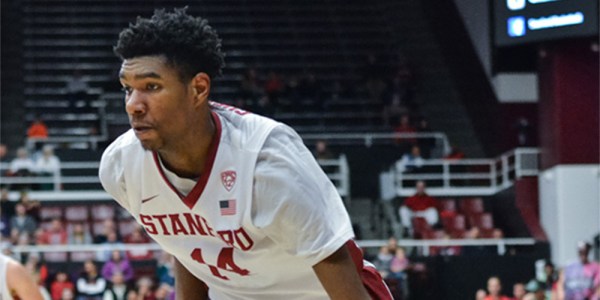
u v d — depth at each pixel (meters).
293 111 30.19
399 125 29.95
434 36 33.50
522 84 28.25
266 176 4.09
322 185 4.22
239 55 32.91
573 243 23.38
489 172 28.19
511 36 22.47
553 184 23.84
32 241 22.17
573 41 23.38
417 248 23.62
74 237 22.78
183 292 4.93
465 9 31.81
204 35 4.05
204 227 4.27
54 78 32.06
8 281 7.11
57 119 30.08
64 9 34.66
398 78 31.19
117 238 23.38
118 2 35.19
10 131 29.67
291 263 4.36
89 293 19.77
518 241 23.42
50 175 25.50
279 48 33.53
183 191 4.23
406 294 20.47
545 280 20.55
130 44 4.00
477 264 21.78
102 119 29.33
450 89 31.06
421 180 26.30
